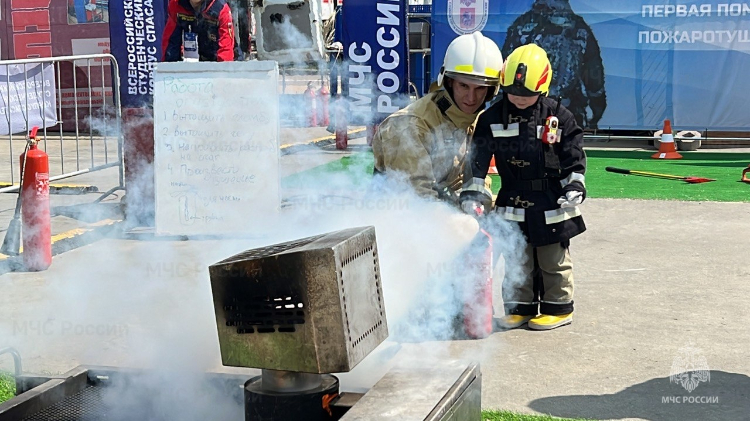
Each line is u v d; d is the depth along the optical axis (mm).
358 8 7859
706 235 7430
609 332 4902
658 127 13414
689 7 13055
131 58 7855
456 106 4641
